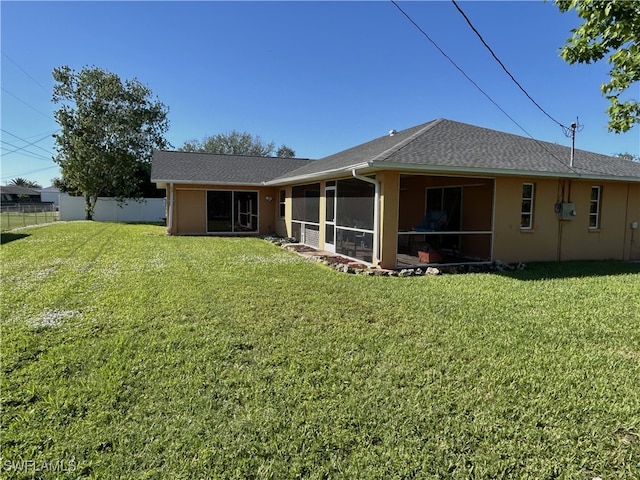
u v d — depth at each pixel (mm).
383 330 4516
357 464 2248
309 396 2977
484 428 2592
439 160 8555
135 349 3859
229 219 17578
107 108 24688
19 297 5836
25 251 10961
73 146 24109
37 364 3498
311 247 12922
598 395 3051
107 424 2602
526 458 2314
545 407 2855
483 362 3631
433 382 3229
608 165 11492
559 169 9797
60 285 6645
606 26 4508
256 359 3650
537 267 9422
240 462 2258
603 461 2291
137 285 6688
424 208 12867
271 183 15914
